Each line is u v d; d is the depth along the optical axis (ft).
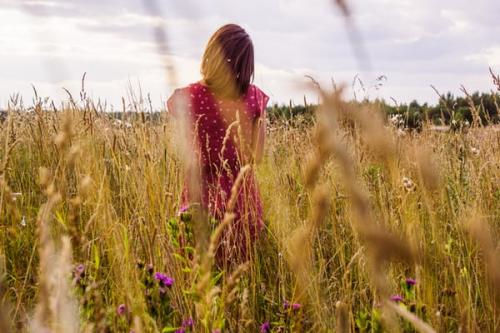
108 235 7.30
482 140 12.00
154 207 8.45
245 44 10.18
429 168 2.02
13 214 7.26
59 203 7.02
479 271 7.22
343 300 6.58
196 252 5.00
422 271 6.53
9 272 8.07
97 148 9.91
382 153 1.52
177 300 6.74
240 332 6.67
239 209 8.90
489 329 6.36
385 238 1.51
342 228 8.68
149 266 6.41
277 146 14.02
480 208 8.27
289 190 9.98
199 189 3.62
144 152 9.16
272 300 8.02
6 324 2.68
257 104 10.48
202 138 9.88
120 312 5.72
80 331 4.54
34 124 12.30
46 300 3.14
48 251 3.32
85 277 5.41
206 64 10.11
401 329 5.49
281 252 8.20
